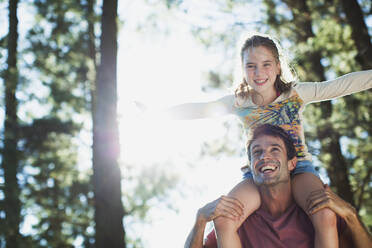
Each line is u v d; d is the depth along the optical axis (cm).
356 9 1143
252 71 403
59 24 1766
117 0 1200
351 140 1076
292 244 359
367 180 1124
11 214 1421
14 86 1558
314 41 1125
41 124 1800
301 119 405
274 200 367
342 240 364
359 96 1054
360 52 1125
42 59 1775
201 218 371
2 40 1612
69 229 1828
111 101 1133
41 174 1797
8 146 1513
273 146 360
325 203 346
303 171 382
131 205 1902
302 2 1267
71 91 1906
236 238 364
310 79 1097
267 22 1277
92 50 1673
